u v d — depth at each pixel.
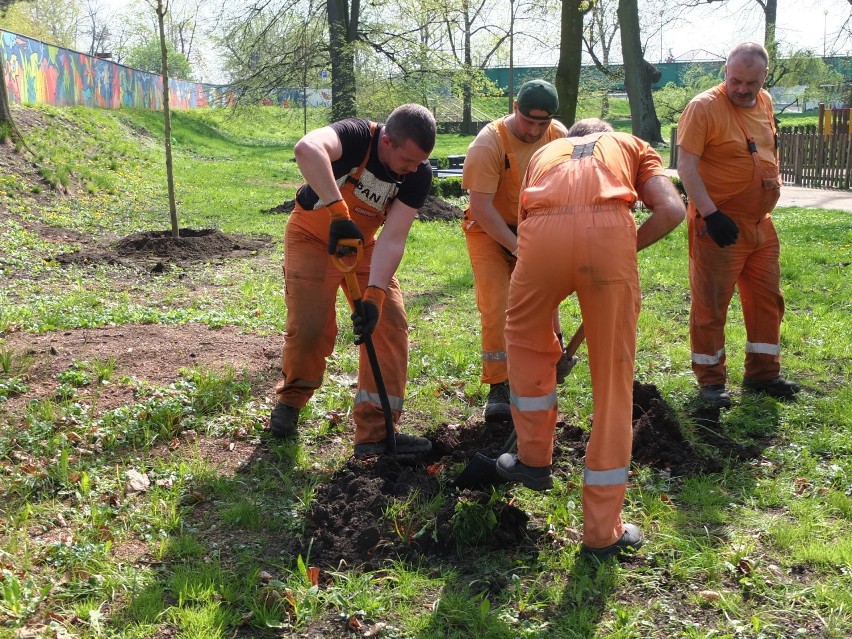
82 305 7.62
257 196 19.36
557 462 4.31
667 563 3.41
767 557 3.47
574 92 17.45
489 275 4.86
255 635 2.95
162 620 3.01
